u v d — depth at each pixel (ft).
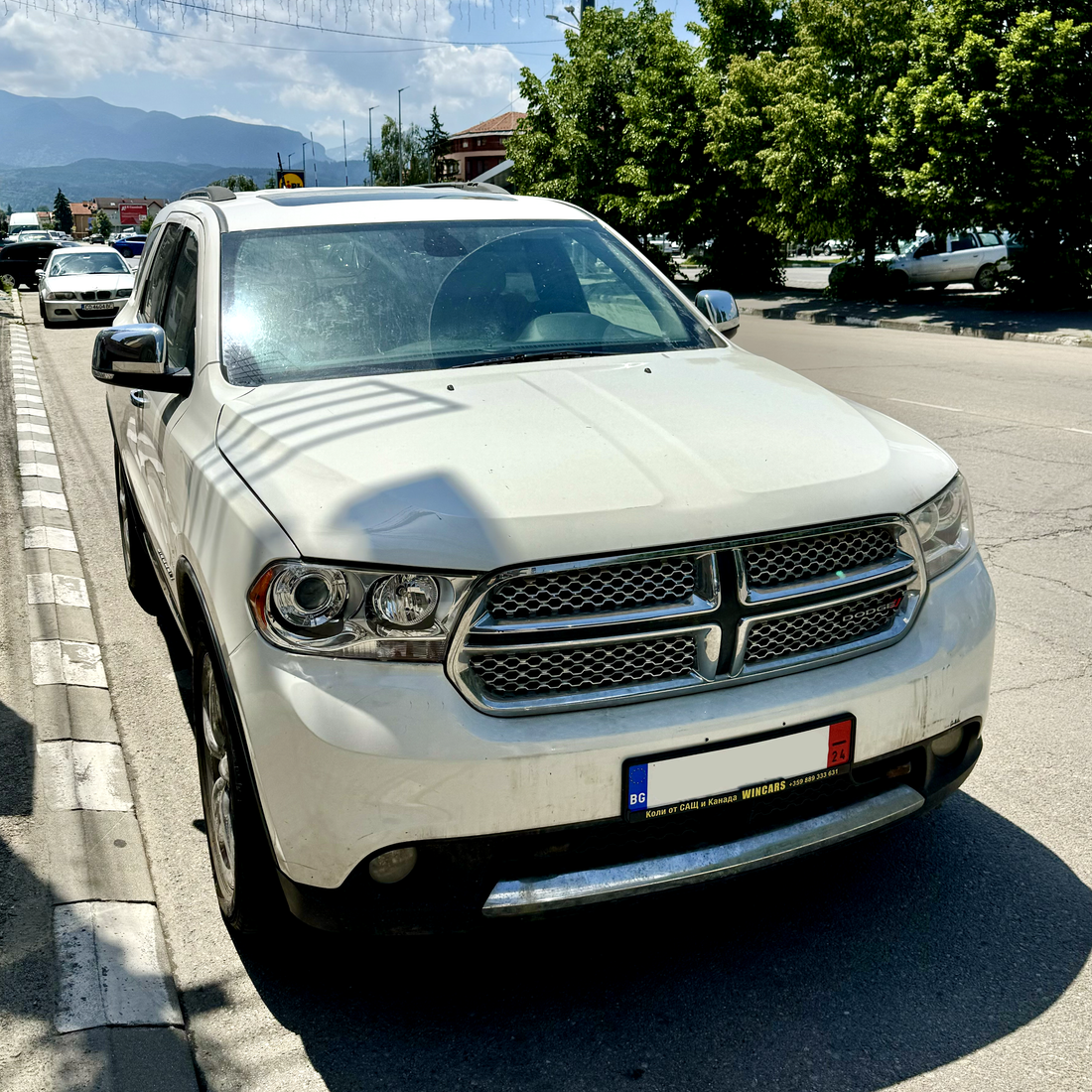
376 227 12.16
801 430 9.02
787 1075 7.55
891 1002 8.27
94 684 14.40
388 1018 8.25
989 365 46.01
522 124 116.78
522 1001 8.41
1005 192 65.77
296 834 7.40
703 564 7.64
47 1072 7.61
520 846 7.39
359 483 7.86
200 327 10.95
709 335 12.30
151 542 13.00
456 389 9.63
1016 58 61.57
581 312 11.74
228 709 8.03
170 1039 7.98
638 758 7.40
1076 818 10.82
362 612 7.30
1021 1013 8.11
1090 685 13.88
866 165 77.82
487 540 7.32
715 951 8.94
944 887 9.73
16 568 19.47
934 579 8.74
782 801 7.97
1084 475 24.89
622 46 107.76
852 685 8.01
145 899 9.71
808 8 76.33
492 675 7.35
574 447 8.32
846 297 88.12
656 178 101.96
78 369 49.39
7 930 9.23
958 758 8.93
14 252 112.88
